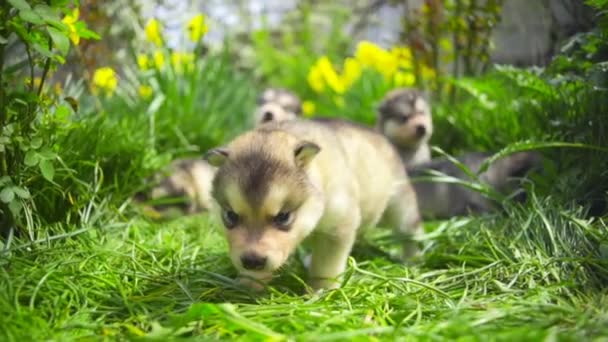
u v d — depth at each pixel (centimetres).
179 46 204
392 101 179
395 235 132
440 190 147
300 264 125
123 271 110
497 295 105
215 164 113
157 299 105
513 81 144
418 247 131
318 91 238
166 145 168
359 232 128
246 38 275
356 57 227
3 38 105
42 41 108
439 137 174
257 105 209
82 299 104
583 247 110
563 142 125
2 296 99
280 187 108
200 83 196
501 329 95
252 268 106
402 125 173
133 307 104
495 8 166
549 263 109
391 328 94
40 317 98
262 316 101
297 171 111
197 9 235
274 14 307
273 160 110
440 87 186
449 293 107
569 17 145
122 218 128
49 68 113
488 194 127
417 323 98
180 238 129
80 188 121
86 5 154
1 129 108
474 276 111
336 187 115
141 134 145
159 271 112
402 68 204
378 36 260
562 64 126
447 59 179
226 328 97
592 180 120
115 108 166
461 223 127
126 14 174
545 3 151
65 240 114
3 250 106
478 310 100
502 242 117
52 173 109
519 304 101
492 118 155
